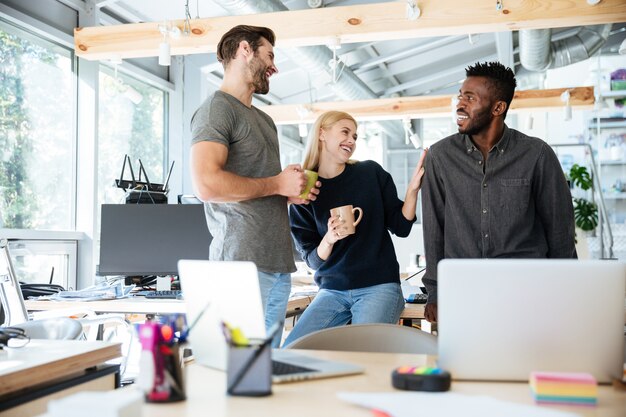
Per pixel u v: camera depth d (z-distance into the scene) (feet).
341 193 8.91
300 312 10.82
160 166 20.01
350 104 22.15
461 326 4.13
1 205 13.65
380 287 8.70
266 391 3.72
